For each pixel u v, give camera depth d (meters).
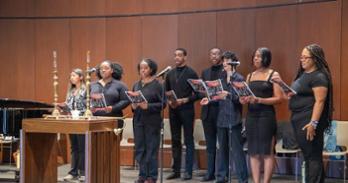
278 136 6.91
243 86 4.83
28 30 8.62
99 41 8.35
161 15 8.00
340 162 6.67
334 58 6.73
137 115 5.85
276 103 4.88
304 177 4.57
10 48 8.66
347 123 6.43
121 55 8.23
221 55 6.35
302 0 6.96
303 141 4.44
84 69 8.40
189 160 6.54
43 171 4.74
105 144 4.52
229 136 5.68
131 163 7.90
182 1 7.88
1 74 8.68
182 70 6.55
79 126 4.29
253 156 4.97
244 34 7.42
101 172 4.45
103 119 4.55
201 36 7.73
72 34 8.48
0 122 6.21
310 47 4.46
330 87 4.42
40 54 8.57
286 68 7.09
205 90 5.46
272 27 7.20
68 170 7.61
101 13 8.34
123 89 6.04
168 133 7.48
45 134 4.76
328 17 6.78
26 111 6.25
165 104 5.98
